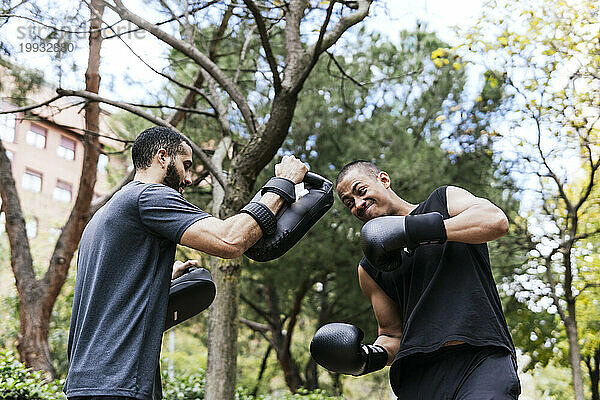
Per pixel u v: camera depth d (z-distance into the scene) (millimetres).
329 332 3068
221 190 7477
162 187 2535
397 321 3250
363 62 10898
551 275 10352
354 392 19141
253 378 17125
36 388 6371
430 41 11008
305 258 11305
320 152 11047
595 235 10734
